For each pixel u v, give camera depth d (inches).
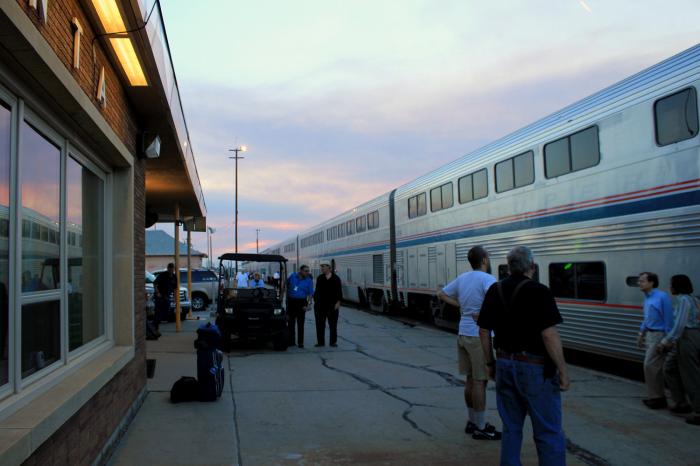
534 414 159.9
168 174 446.9
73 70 164.1
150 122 289.7
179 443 220.7
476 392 228.5
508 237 473.1
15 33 114.8
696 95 292.2
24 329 142.2
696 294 285.1
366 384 343.0
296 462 202.2
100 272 233.6
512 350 164.2
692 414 265.6
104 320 236.5
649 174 320.8
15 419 122.9
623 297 337.1
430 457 208.1
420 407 285.7
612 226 348.2
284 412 273.4
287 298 506.3
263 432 239.1
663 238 309.0
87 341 211.0
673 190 304.3
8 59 126.9
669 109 310.3
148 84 237.3
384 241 829.8
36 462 124.3
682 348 251.9
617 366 406.9
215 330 297.4
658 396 277.4
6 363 130.5
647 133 323.9
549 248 413.7
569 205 392.2
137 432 234.7
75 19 163.9
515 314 164.2
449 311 617.3
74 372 177.8
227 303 477.7
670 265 303.6
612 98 355.3
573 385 336.8
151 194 553.9
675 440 228.1
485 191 517.3
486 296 176.4
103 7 176.7
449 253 597.3
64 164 175.6
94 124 179.8
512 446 163.6
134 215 260.8
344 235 1074.1
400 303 769.6
